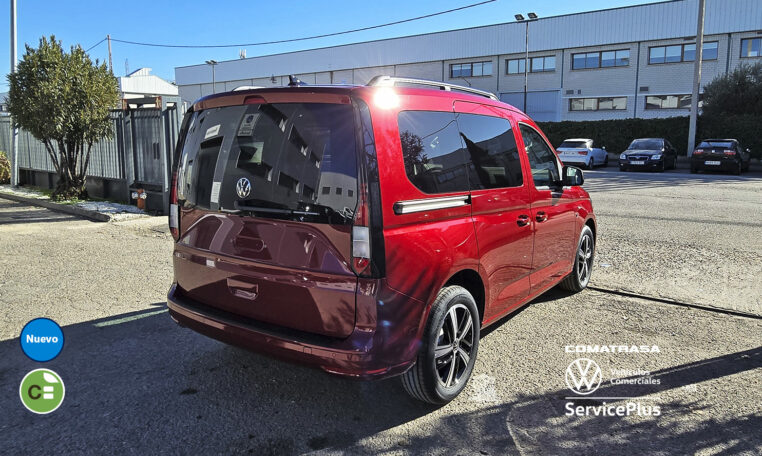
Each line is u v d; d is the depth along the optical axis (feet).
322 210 8.95
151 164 34.94
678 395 11.09
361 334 8.79
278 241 9.45
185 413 10.18
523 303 13.97
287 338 9.21
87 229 29.22
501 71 141.49
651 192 46.78
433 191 9.92
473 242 10.89
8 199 42.65
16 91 35.86
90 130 36.81
